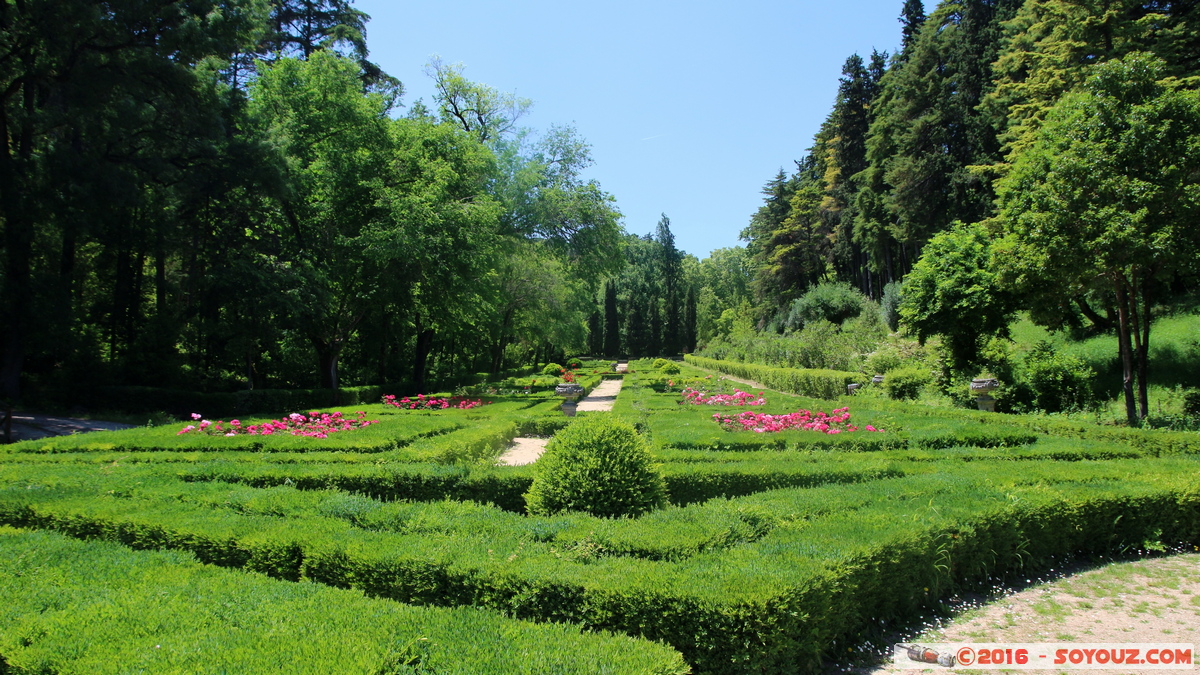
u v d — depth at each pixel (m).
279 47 25.50
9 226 14.62
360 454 7.90
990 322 13.83
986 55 27.12
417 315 23.16
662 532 4.23
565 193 26.66
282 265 17.86
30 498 5.15
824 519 4.71
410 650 2.67
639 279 77.94
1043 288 11.20
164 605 3.15
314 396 18.62
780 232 47.72
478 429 10.43
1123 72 10.02
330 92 19.25
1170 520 5.81
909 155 29.16
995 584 4.95
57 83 15.01
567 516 4.73
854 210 38.94
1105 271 9.70
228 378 19.89
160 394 15.93
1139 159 9.49
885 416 11.19
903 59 35.12
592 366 54.16
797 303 38.56
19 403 14.85
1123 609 4.43
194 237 18.30
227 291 17.05
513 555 3.77
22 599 3.26
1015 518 5.11
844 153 41.84
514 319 35.38
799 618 3.20
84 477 6.05
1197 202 9.05
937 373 15.09
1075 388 12.45
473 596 3.52
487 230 21.12
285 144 18.03
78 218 14.64
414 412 14.03
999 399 12.96
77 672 2.51
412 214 18.58
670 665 2.60
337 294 19.92
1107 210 9.38
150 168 15.79
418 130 21.22
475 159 21.92
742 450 8.80
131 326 19.00
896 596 4.17
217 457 7.61
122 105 14.66
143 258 19.69
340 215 19.59
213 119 16.75
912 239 29.70
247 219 19.52
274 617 3.00
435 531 4.52
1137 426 10.17
